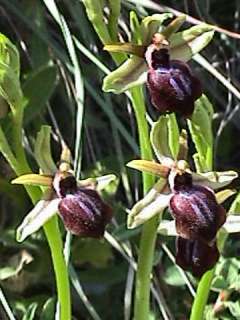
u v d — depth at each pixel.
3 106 0.10
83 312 0.14
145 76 0.10
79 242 0.14
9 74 0.09
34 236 0.14
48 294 0.14
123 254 0.14
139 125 0.10
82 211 0.10
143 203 0.10
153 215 0.10
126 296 0.13
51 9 0.13
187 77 0.10
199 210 0.10
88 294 0.14
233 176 0.10
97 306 0.14
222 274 0.13
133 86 0.10
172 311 0.14
